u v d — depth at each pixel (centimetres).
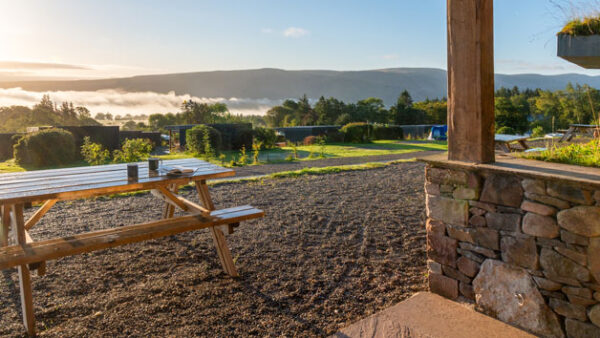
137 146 1373
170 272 335
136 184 322
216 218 321
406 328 240
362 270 339
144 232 284
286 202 612
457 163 259
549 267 223
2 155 1873
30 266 244
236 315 262
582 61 330
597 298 205
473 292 263
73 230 457
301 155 1669
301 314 264
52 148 1491
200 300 284
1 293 300
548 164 259
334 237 431
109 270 338
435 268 288
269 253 381
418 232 445
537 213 226
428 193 288
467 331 235
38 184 314
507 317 244
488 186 249
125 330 243
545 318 227
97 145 1373
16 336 237
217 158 1630
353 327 244
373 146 2206
